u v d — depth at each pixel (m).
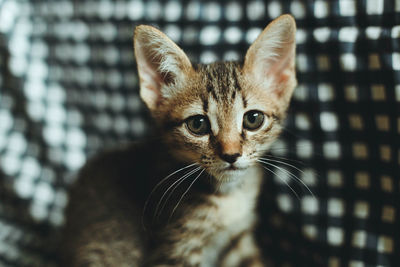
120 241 0.29
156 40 0.27
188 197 0.28
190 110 0.27
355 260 0.29
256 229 0.32
